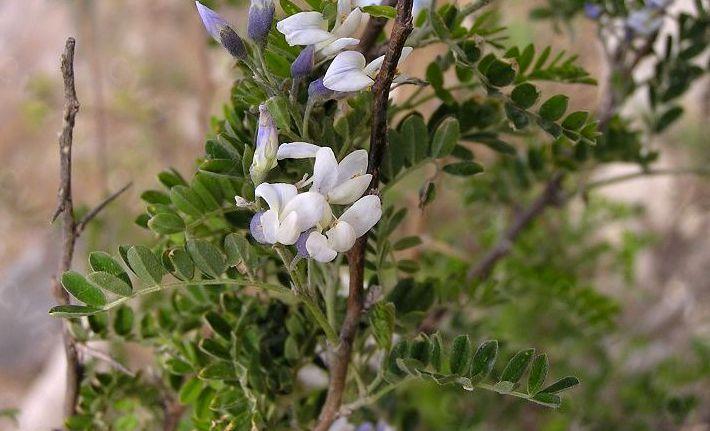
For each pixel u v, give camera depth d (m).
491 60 0.28
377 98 0.24
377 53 0.29
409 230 0.52
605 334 0.55
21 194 1.10
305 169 0.26
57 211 0.30
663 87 0.40
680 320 0.77
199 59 0.62
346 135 0.26
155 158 0.95
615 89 0.41
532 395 0.25
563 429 0.53
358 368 0.31
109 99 0.98
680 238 0.82
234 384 0.30
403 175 0.29
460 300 0.37
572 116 0.28
